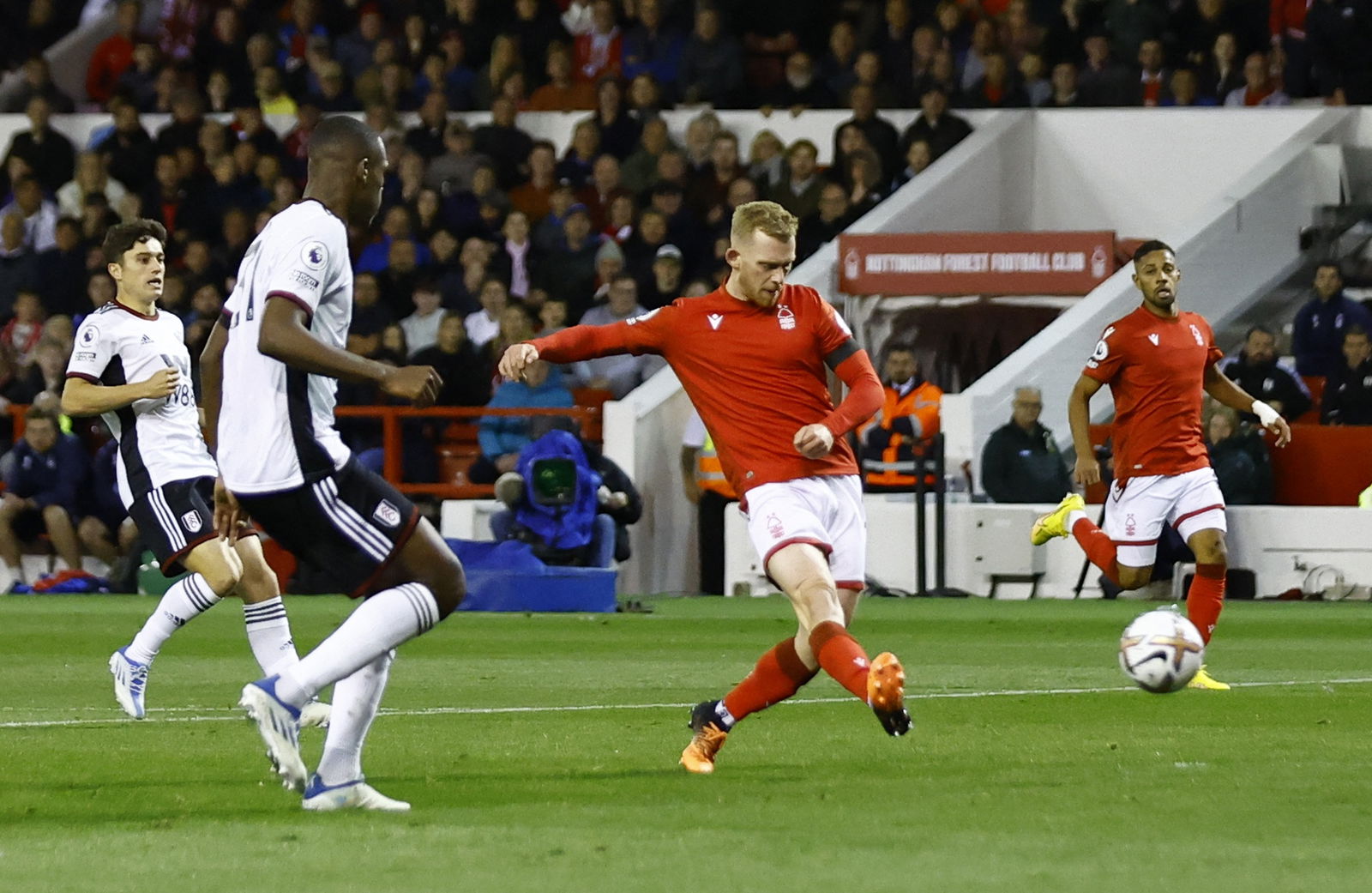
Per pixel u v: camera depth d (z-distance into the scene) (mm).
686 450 52750
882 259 56062
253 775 17797
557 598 44500
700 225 59188
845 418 17297
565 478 44531
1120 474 28469
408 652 33531
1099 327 54500
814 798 16141
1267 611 44531
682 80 65625
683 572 53656
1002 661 31609
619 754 19281
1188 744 20031
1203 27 63844
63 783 17297
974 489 52531
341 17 69125
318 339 14938
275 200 63031
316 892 12078
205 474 23656
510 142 63062
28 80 69438
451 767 18297
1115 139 62656
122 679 22844
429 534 15656
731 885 12195
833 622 16672
